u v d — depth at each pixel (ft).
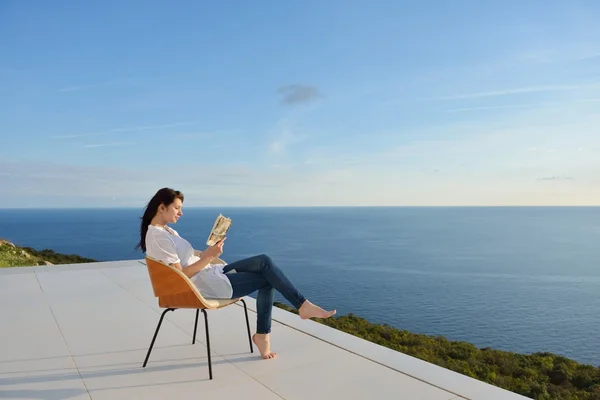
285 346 7.98
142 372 6.75
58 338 8.55
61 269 17.26
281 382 6.31
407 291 132.05
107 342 8.27
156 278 6.42
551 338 91.81
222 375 6.59
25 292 13.01
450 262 203.21
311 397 5.77
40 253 37.27
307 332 8.78
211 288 6.75
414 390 5.98
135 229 353.10
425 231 408.87
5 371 6.82
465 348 21.21
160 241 6.48
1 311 10.73
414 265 187.21
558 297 137.39
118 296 12.44
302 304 6.88
